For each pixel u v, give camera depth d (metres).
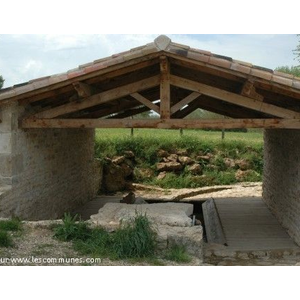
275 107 8.02
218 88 8.38
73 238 6.63
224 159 18.69
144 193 16.59
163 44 7.35
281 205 10.70
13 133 8.30
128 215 7.51
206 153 18.92
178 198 15.19
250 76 7.38
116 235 6.35
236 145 19.28
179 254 6.18
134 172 17.92
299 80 7.27
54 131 10.79
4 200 7.84
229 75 7.72
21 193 8.70
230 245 8.89
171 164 18.09
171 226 7.00
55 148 10.88
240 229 10.30
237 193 15.16
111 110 11.96
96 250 6.10
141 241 6.20
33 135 9.36
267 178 12.98
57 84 7.90
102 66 7.59
